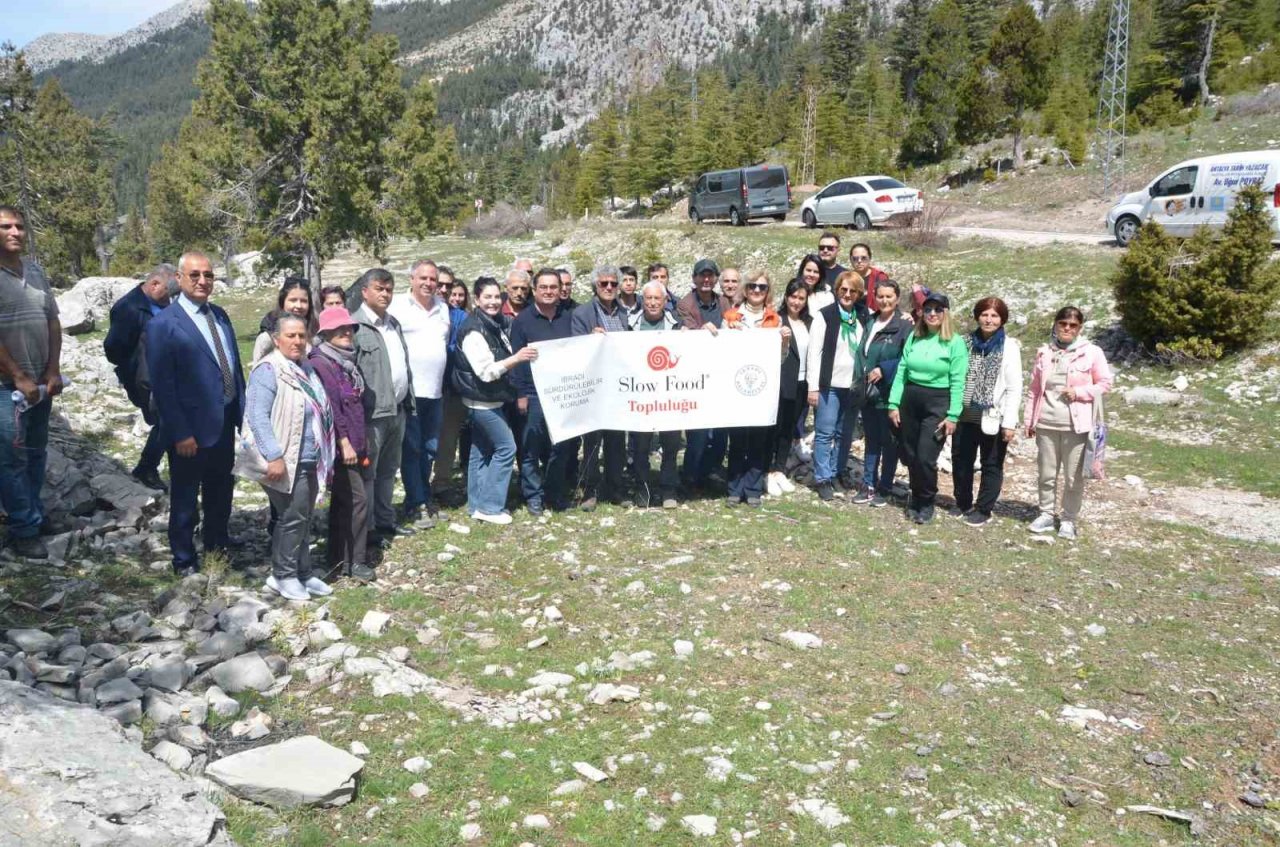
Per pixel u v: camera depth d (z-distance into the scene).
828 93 71.06
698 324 8.51
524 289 8.05
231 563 6.52
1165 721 5.13
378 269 6.86
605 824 3.99
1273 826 4.28
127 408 11.18
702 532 7.82
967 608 6.49
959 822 4.16
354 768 4.11
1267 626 6.39
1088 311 17.52
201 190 26.95
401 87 27.08
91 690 4.50
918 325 8.03
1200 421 12.95
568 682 5.21
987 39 66.75
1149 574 7.32
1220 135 36.47
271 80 25.23
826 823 4.08
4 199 51.06
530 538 7.55
